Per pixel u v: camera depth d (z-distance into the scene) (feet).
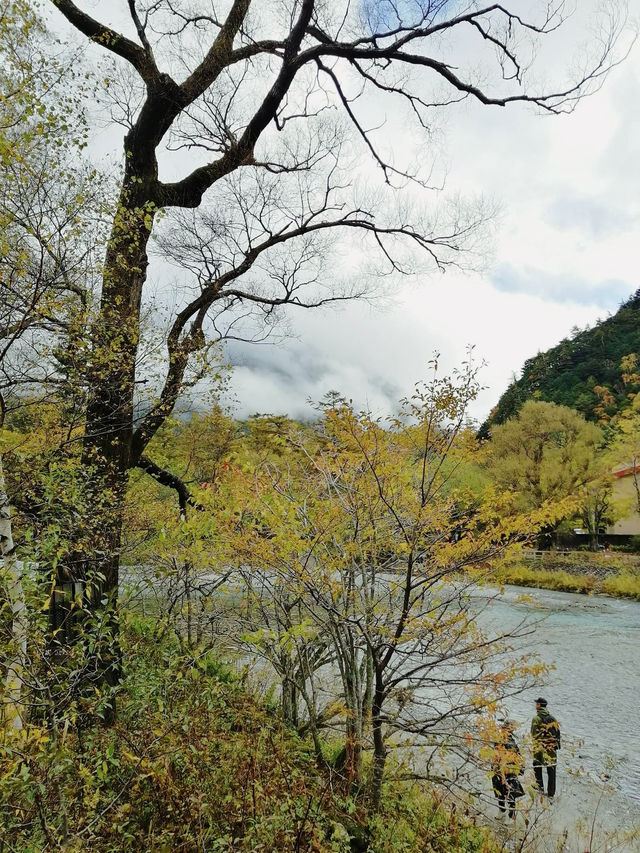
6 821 8.86
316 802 14.60
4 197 14.28
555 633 57.47
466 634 15.90
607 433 124.36
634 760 30.27
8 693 9.33
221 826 12.39
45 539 11.05
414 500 14.92
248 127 27.43
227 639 20.42
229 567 19.80
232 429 35.35
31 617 9.89
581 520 129.59
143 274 22.50
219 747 15.28
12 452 16.07
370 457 14.66
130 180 24.03
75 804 10.57
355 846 14.83
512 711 37.11
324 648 19.77
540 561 104.78
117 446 21.34
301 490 17.28
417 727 17.30
